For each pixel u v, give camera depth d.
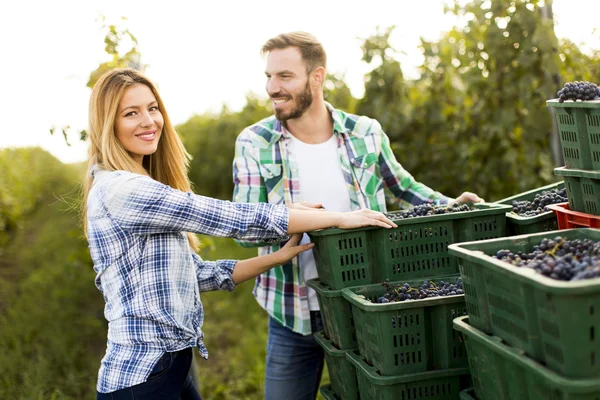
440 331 2.69
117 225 2.68
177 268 2.77
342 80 7.68
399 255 3.01
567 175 2.71
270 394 3.69
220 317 7.77
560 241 2.27
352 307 2.96
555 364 1.91
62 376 5.92
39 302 7.66
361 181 3.61
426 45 6.65
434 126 6.43
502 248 2.37
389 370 2.67
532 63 5.17
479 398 2.46
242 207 2.84
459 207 3.16
